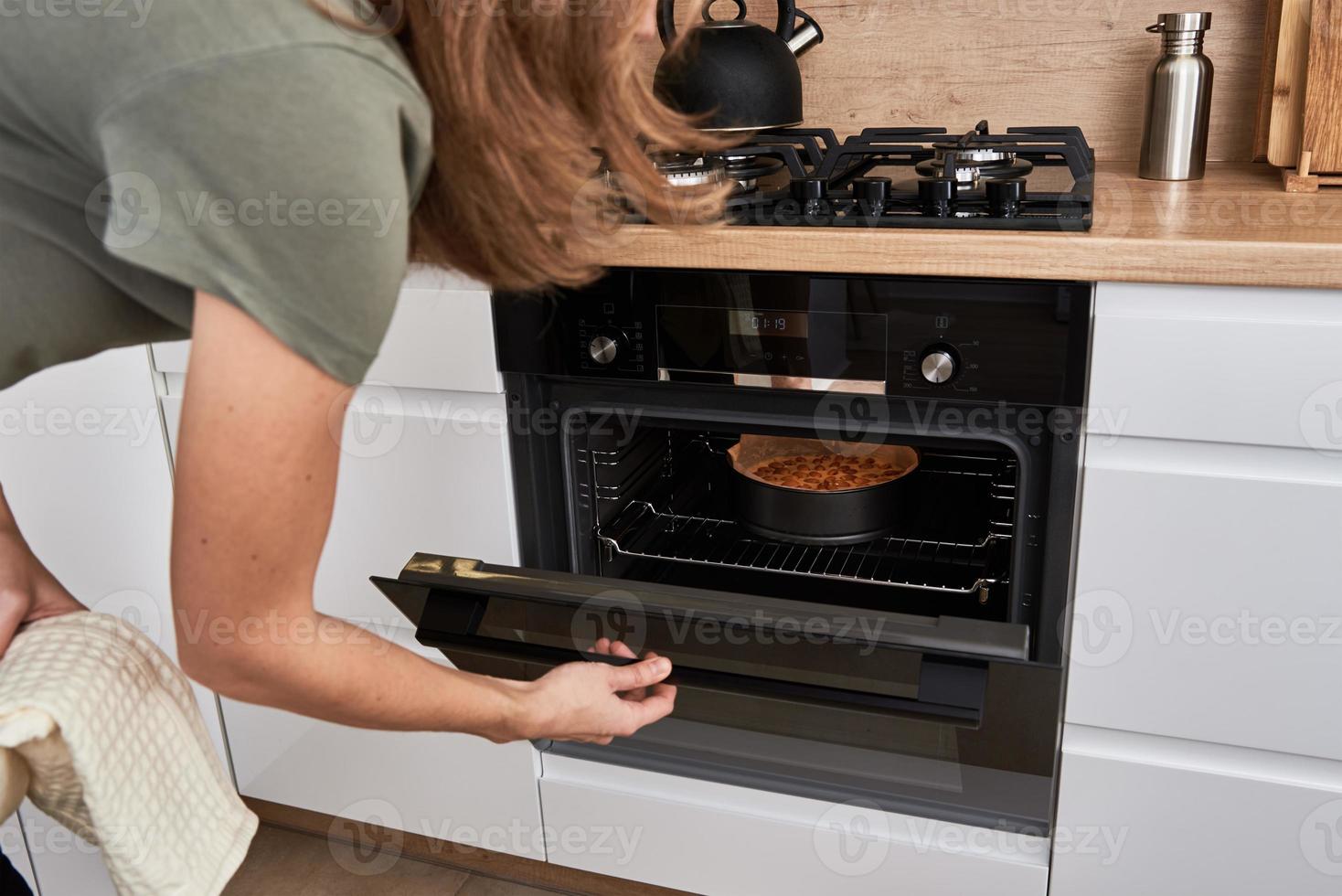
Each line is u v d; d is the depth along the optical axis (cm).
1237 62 162
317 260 57
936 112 176
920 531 162
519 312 142
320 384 60
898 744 134
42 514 148
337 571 164
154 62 55
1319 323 113
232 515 59
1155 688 132
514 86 64
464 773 168
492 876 182
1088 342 123
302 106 55
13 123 61
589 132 68
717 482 178
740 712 136
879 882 152
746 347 136
